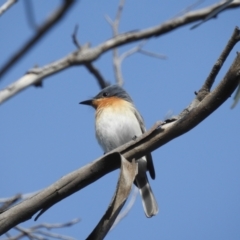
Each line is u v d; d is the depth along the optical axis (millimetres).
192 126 6293
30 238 11430
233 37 6277
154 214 11984
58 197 6309
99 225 5840
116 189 5973
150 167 12953
